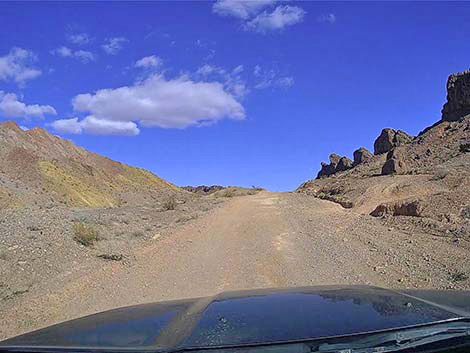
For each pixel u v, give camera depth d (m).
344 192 41.91
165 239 19.09
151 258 15.05
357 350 2.02
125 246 17.34
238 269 12.95
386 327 2.18
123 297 10.41
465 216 18.55
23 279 11.25
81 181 82.38
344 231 18.78
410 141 98.44
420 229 17.19
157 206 36.69
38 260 13.00
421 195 25.44
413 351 2.05
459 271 10.39
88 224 19.61
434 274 10.50
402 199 26.23
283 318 2.36
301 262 13.34
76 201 69.38
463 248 12.98
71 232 17.11
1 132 79.56
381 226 19.30
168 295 10.55
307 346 2.00
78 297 10.38
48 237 15.80
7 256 12.73
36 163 73.69
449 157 58.41
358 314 2.41
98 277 12.27
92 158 106.19
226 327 2.25
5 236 15.17
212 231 20.94
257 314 2.46
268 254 14.86
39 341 2.33
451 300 2.97
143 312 3.08
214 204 37.62
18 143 80.31
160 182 124.06
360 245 15.30
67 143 103.31
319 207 31.83
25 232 16.16
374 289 3.27
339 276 11.30
